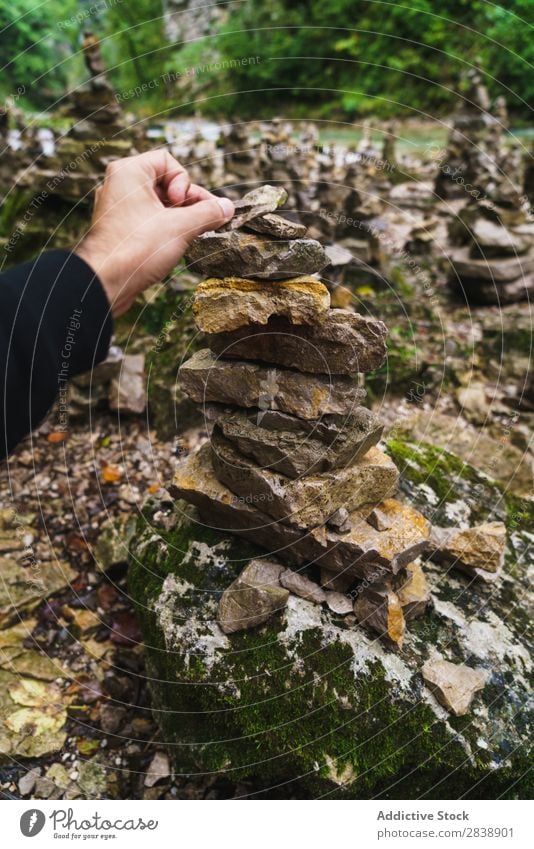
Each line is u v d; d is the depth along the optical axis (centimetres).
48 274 126
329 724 191
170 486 216
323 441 192
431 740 189
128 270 155
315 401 187
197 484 213
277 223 172
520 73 856
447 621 215
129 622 261
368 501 205
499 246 429
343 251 392
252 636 204
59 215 393
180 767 208
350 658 199
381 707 193
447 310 436
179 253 170
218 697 195
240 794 208
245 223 175
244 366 191
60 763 221
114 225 159
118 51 876
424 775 191
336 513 197
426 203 551
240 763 194
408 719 191
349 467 198
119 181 166
